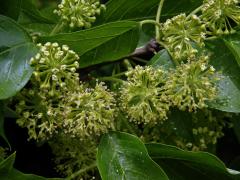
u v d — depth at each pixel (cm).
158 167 28
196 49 31
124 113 30
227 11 31
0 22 29
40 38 30
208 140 32
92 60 31
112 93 29
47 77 28
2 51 29
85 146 30
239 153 36
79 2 31
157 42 32
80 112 29
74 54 29
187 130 31
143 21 31
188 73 29
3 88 28
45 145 33
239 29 31
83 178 31
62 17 31
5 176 28
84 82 30
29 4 32
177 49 30
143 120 29
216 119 33
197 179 31
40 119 30
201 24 30
